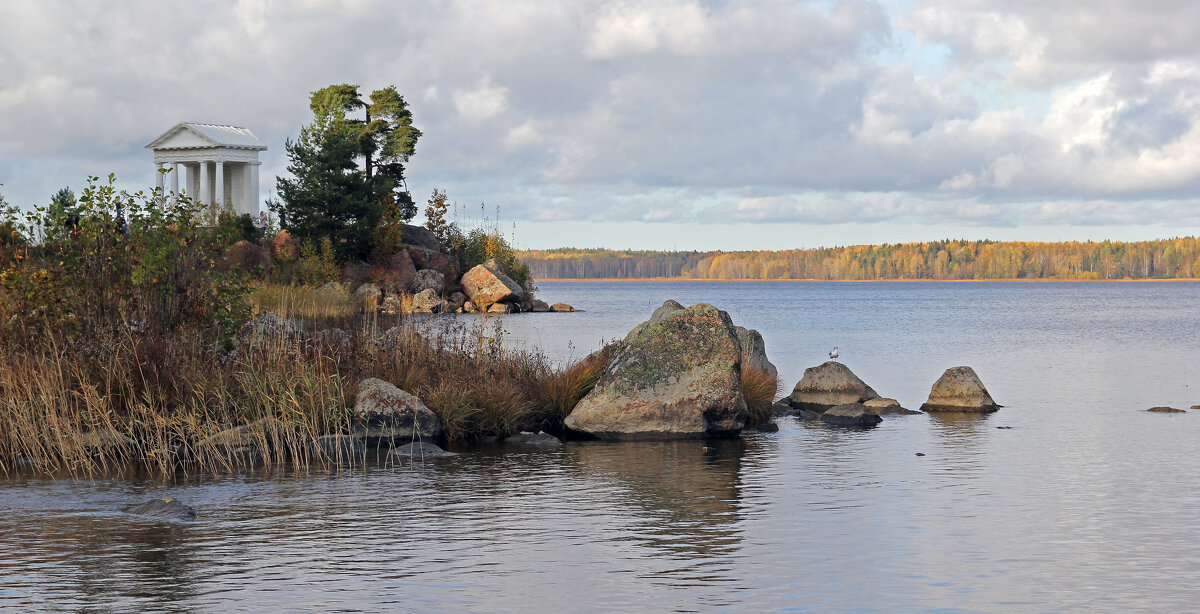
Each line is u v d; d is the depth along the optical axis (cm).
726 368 1859
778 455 1650
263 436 1545
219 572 973
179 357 1670
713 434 1862
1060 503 1288
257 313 2142
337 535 1112
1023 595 919
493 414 1800
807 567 1002
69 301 1712
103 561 1005
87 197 1772
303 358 1769
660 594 916
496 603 890
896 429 1964
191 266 1819
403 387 1798
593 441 1791
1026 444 1770
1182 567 1007
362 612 865
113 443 1499
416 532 1127
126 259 1745
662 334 1897
